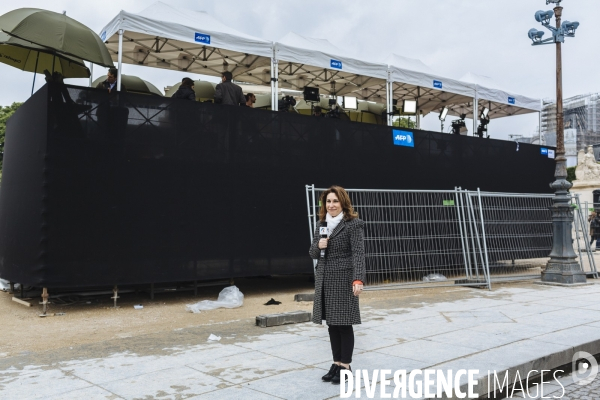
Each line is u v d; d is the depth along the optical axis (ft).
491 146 45.96
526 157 48.73
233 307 29.22
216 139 31.55
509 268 42.14
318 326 22.40
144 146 29.09
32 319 26.12
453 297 30.37
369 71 40.75
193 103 30.81
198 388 13.74
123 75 38.22
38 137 27.35
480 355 16.76
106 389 13.73
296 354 17.37
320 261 14.82
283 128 34.27
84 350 18.26
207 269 30.86
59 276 26.58
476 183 44.45
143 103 29.17
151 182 29.25
